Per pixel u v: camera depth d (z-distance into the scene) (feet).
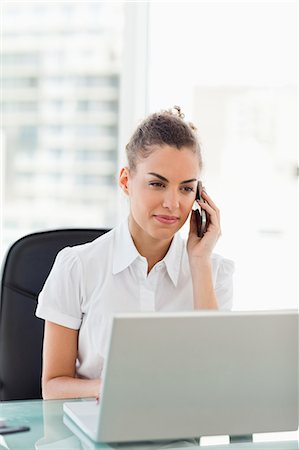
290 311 5.00
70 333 6.69
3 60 11.17
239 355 4.92
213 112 11.24
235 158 11.30
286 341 5.01
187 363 4.81
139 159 6.24
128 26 11.19
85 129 11.39
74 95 11.34
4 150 11.27
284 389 5.09
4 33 11.14
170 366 4.78
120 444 4.90
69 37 11.25
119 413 4.77
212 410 4.95
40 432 5.12
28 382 7.45
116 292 6.69
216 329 4.83
